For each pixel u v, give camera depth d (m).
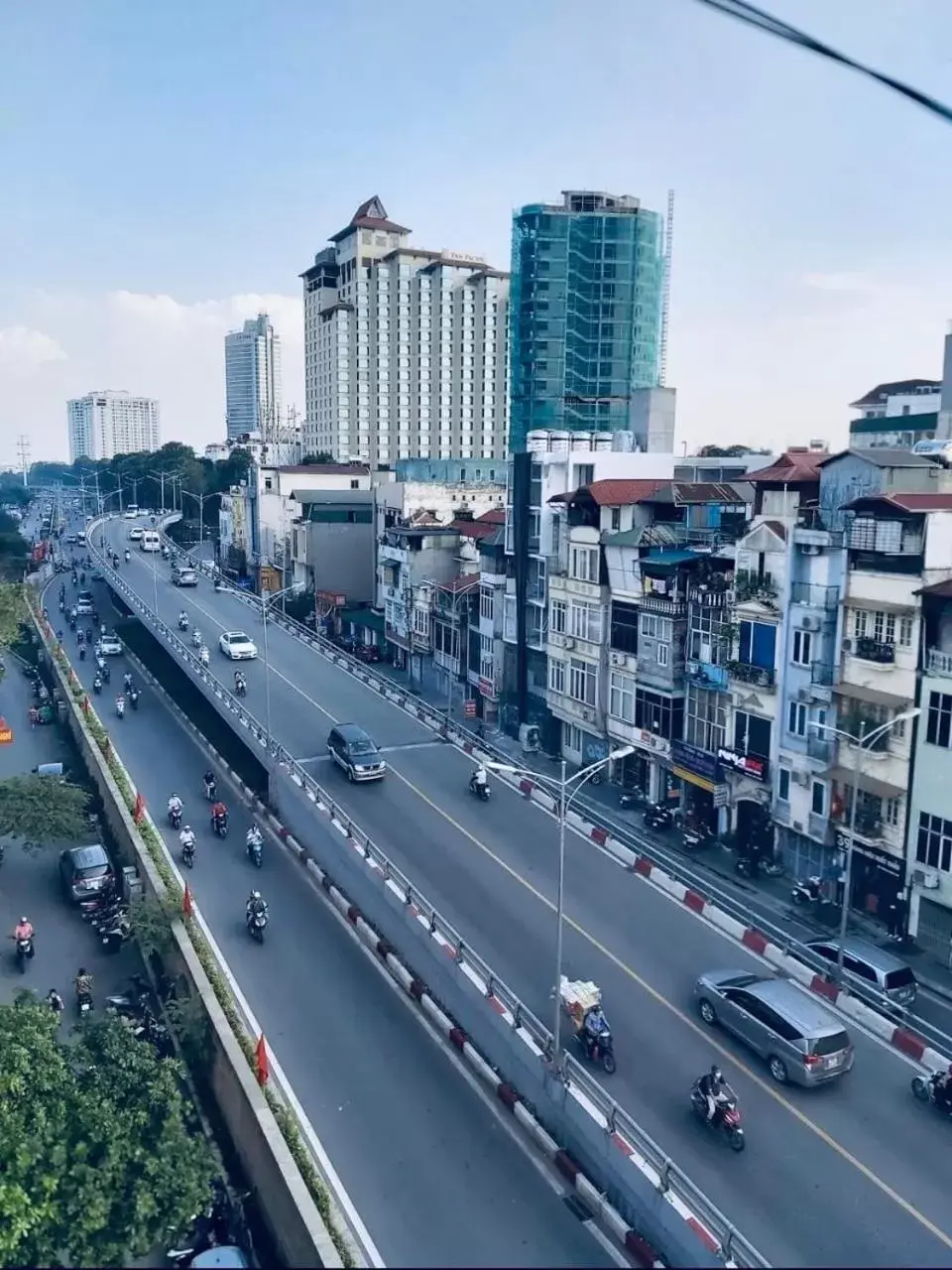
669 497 44.41
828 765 35.25
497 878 34.22
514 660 55.84
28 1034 23.61
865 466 35.78
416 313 155.75
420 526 74.31
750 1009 24.39
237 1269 18.80
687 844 40.19
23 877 40.00
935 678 31.44
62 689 62.25
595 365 110.38
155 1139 21.09
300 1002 27.61
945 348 51.03
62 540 140.88
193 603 91.19
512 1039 23.84
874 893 34.38
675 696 42.72
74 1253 19.09
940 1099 22.34
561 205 109.94
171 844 39.34
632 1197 19.31
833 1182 20.02
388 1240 18.80
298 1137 21.02
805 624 35.78
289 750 48.44
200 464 165.12
